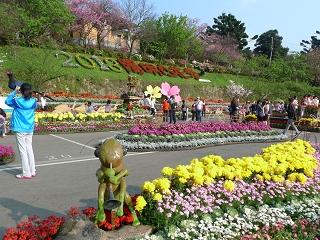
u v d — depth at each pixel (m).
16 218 4.42
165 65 42.88
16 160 8.00
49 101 24.47
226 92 43.25
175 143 10.44
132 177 6.82
